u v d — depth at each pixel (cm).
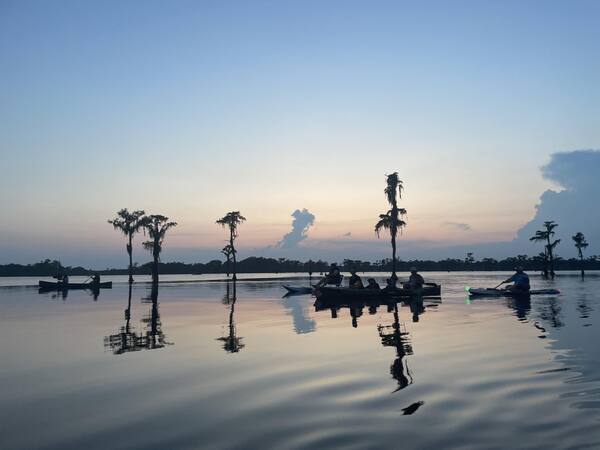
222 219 7600
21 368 884
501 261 16362
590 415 539
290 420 556
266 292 3812
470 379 715
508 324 1381
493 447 458
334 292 2717
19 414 605
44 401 664
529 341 1052
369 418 553
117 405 636
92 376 813
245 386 718
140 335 1312
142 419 575
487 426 514
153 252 6931
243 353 998
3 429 549
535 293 2850
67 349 1091
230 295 3384
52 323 1642
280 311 2014
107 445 494
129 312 2058
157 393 692
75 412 609
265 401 636
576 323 1362
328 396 650
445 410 573
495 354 905
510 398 611
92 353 1034
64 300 2992
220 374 803
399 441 481
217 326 1496
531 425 513
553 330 1222
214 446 483
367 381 724
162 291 4131
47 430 544
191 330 1403
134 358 967
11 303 2731
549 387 658
